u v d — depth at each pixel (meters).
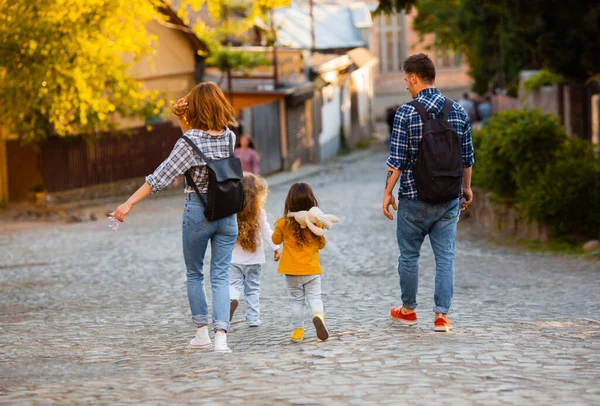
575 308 12.62
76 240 26.42
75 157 37.56
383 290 15.03
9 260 22.52
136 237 26.30
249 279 11.84
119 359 9.91
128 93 31.53
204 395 7.34
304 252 10.35
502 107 49.94
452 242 10.22
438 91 10.09
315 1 74.88
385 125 83.75
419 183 9.91
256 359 8.94
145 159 41.12
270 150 49.44
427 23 57.84
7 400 7.60
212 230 9.61
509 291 14.77
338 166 55.00
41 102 27.75
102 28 25.75
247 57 47.94
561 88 35.03
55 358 10.16
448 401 6.69
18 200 37.56
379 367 8.15
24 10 23.41
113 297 15.80
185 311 13.74
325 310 12.91
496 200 23.22
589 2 24.08
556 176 21.19
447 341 9.45
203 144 9.50
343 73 62.84
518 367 8.02
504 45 45.41
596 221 20.78
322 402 6.82
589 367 8.01
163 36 44.78
